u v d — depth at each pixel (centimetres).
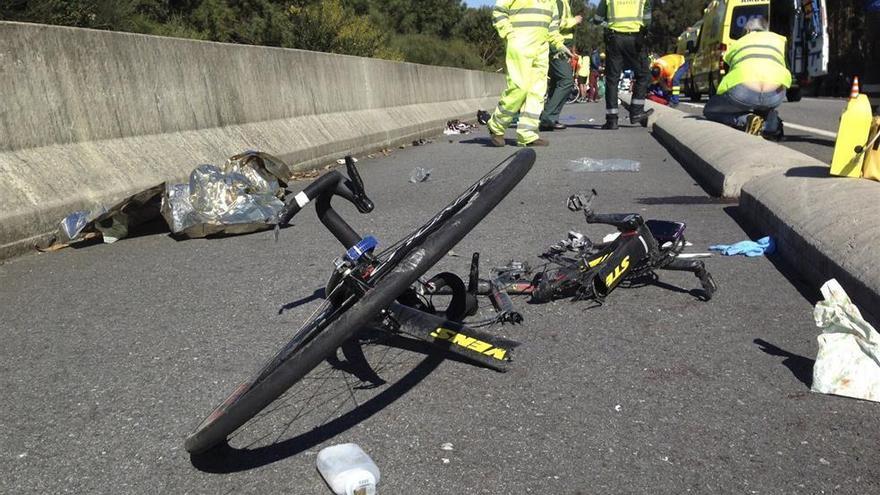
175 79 731
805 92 2934
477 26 5225
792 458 221
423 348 310
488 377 282
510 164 260
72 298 405
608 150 1051
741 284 390
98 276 449
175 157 696
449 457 227
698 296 370
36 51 560
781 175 537
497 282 369
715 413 250
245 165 645
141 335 344
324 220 281
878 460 219
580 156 984
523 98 1112
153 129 691
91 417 264
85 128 604
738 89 1002
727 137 793
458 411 256
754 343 309
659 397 262
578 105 2745
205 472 225
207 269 456
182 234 541
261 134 873
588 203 373
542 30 1094
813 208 427
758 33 1027
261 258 479
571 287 362
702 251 463
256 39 1866
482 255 459
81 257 498
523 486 211
